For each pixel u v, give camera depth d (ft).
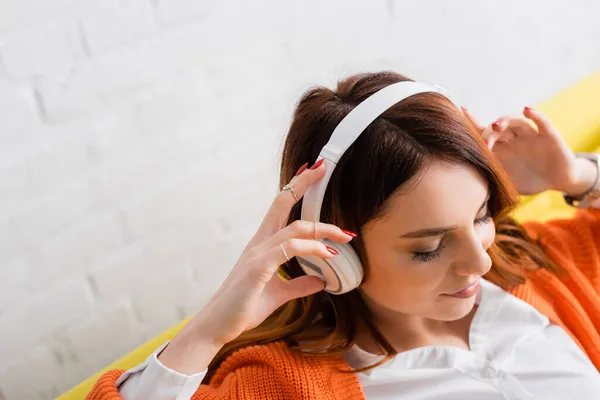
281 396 3.47
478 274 3.12
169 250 5.12
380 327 3.71
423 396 3.68
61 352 4.89
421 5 5.70
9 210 4.44
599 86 5.54
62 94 4.40
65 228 4.66
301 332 3.67
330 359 3.57
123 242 4.91
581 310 4.09
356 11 5.40
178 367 3.17
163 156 4.88
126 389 3.28
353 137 2.93
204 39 4.80
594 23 6.94
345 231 3.04
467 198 3.00
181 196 5.05
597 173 4.27
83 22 4.34
